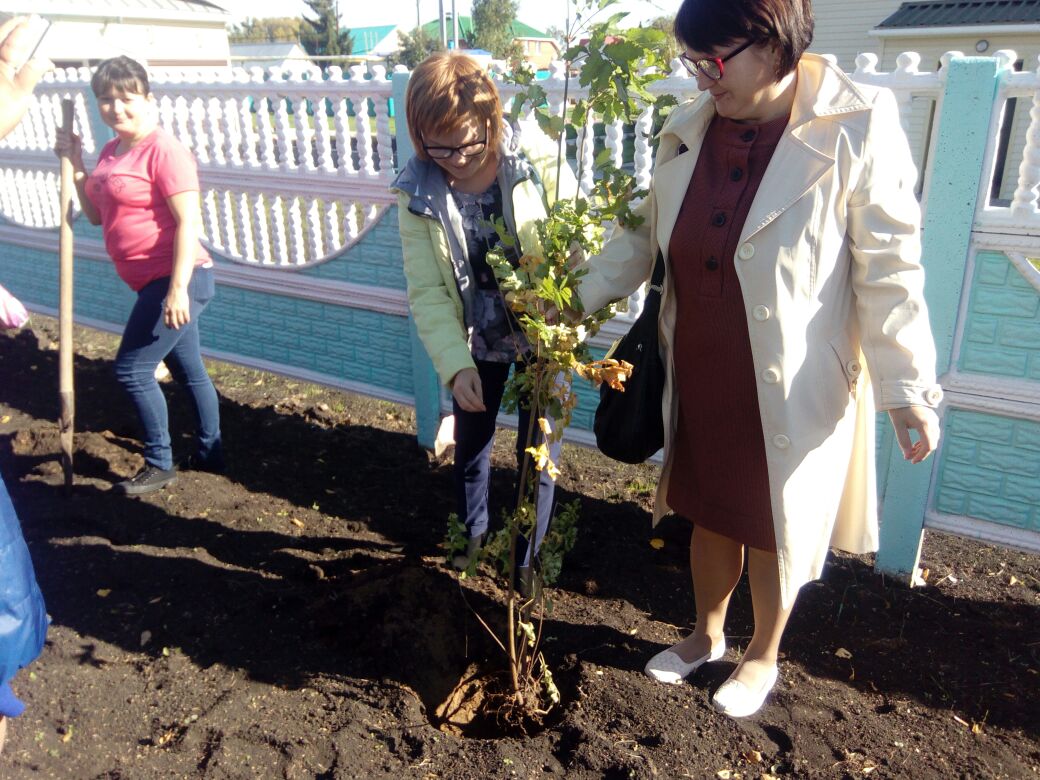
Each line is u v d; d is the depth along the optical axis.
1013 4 13.20
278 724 2.52
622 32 2.17
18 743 2.45
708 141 2.18
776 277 2.04
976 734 2.46
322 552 3.45
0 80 2.09
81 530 3.59
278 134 4.62
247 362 5.26
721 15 1.85
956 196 2.85
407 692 2.64
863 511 2.46
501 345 2.83
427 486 4.07
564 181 2.71
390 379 4.63
